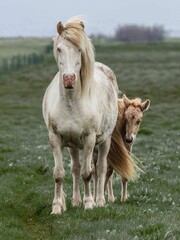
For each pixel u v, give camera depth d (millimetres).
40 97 62750
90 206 13773
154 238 10781
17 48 153875
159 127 41219
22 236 11656
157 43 175750
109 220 12312
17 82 74750
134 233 11234
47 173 20312
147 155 25281
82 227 11898
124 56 112750
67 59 12500
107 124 14594
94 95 13656
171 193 16703
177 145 29328
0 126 40438
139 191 16766
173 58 105812
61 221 12516
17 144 28781
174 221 12078
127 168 15617
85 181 13719
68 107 13000
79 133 13242
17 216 13609
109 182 15961
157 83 70312
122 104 16391
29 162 22250
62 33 12711
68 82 12336
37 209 14008
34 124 42375
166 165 21891
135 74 79688
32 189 16875
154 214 13008
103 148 14969
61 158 13469
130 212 13086
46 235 11922
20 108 52812
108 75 16000
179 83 69812
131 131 15703
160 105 55156
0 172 20344
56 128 13266
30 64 96500
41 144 29141
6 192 16250
